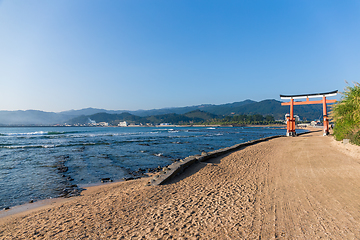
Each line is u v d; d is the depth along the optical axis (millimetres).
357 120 13992
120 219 5156
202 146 29594
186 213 5285
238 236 3982
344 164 10266
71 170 13875
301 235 3961
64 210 6469
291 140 26984
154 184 8352
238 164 12180
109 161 17188
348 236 3852
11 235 4840
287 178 8516
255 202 5902
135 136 55250
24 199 8383
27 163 16172
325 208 5262
